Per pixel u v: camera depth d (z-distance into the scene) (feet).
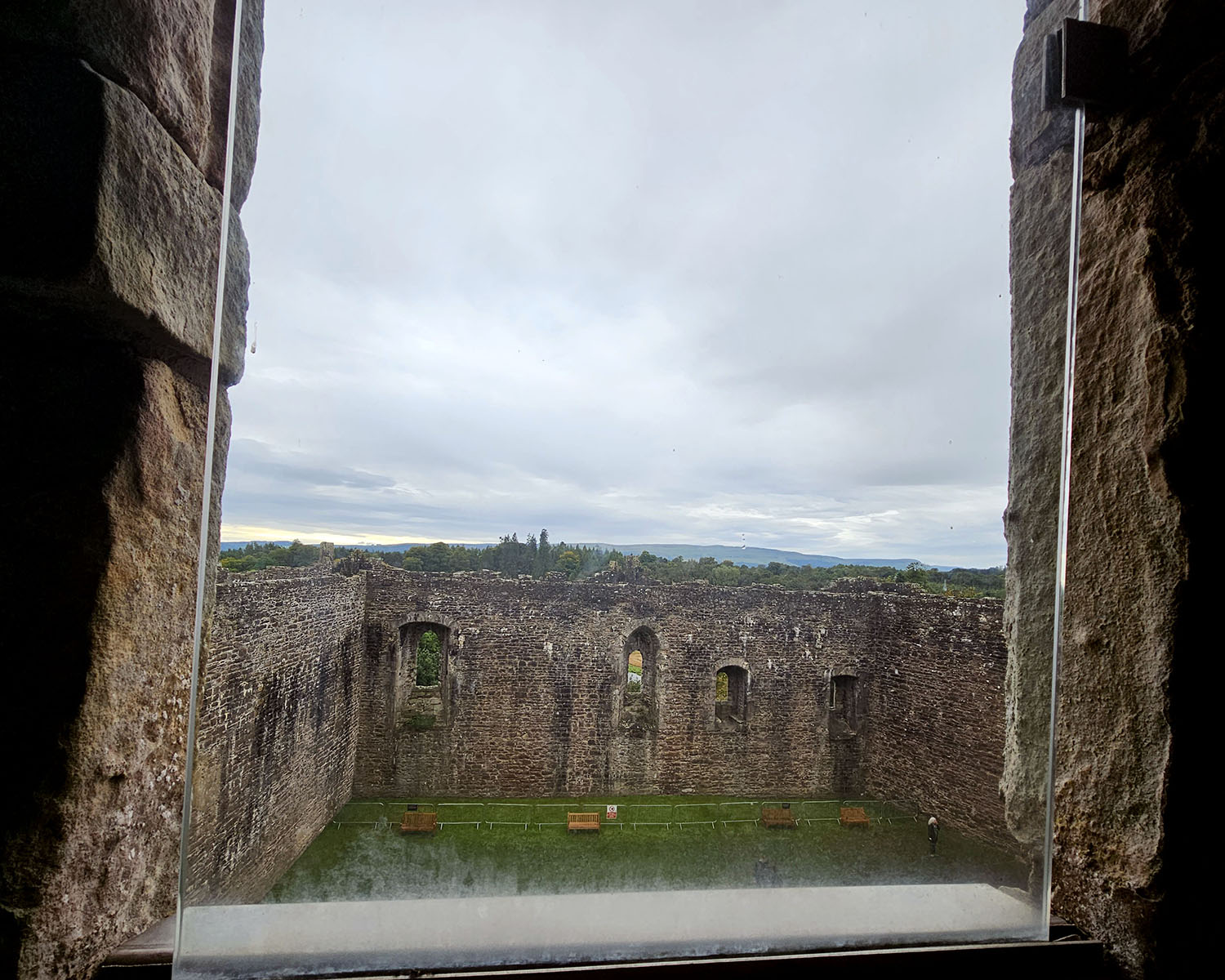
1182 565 4.08
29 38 3.09
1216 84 4.21
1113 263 4.61
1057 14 5.05
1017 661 5.17
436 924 3.67
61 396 3.35
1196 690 4.06
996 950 3.99
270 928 3.60
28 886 2.99
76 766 3.14
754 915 3.98
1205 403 4.16
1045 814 4.68
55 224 2.99
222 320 4.30
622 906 3.90
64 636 3.19
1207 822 4.04
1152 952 4.01
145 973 3.33
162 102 3.56
